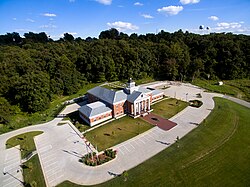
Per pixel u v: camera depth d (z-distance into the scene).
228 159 41.50
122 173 38.75
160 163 41.03
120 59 111.81
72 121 64.19
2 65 83.19
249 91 88.31
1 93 73.88
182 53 120.50
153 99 77.06
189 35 156.50
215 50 118.31
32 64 88.06
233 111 65.25
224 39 127.12
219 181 35.75
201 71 116.44
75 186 36.16
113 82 108.50
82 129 57.91
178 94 85.88
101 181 37.09
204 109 67.94
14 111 69.38
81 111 63.72
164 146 47.16
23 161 44.84
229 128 54.12
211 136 50.47
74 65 102.44
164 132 53.84
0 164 44.19
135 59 112.69
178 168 39.34
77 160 43.81
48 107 75.94
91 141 51.28
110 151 44.94
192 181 35.88
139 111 65.75
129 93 67.69
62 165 42.31
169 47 126.12
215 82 105.88
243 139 48.75
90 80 108.31
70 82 91.19
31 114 70.94
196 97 81.19
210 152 43.97
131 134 53.78
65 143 51.12
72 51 113.00
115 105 63.62
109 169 40.25
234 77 110.44
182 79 111.31
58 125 61.81
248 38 129.88
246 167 39.03
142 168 39.81
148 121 60.91
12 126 62.50
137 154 44.69
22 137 55.62
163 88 96.06
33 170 41.25
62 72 90.19
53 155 46.16
